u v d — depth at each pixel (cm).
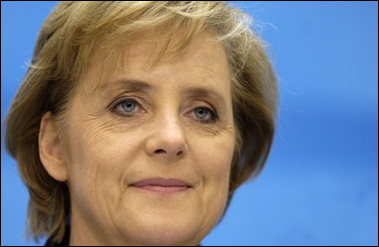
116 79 266
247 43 306
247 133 344
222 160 277
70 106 282
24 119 306
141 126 267
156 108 267
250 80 323
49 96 295
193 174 269
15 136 316
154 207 265
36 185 318
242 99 325
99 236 288
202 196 274
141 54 266
